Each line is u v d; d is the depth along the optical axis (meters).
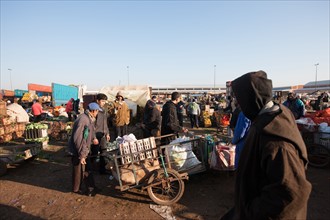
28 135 9.25
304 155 1.30
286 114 1.38
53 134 11.21
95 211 4.53
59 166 7.30
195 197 4.96
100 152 6.46
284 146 1.25
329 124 7.34
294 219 1.21
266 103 1.45
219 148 5.34
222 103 20.50
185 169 4.97
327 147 6.57
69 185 5.81
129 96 16.47
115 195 5.18
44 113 16.20
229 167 5.18
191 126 14.27
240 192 1.47
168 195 4.81
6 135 10.79
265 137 1.31
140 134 10.48
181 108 12.95
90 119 5.18
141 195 5.13
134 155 4.73
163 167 4.66
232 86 1.58
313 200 4.73
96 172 6.70
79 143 4.91
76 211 4.55
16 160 6.86
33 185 5.85
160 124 7.09
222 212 4.38
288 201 1.17
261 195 1.29
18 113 12.22
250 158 1.42
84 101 15.02
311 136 6.91
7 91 26.86
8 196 5.26
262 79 1.44
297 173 1.20
